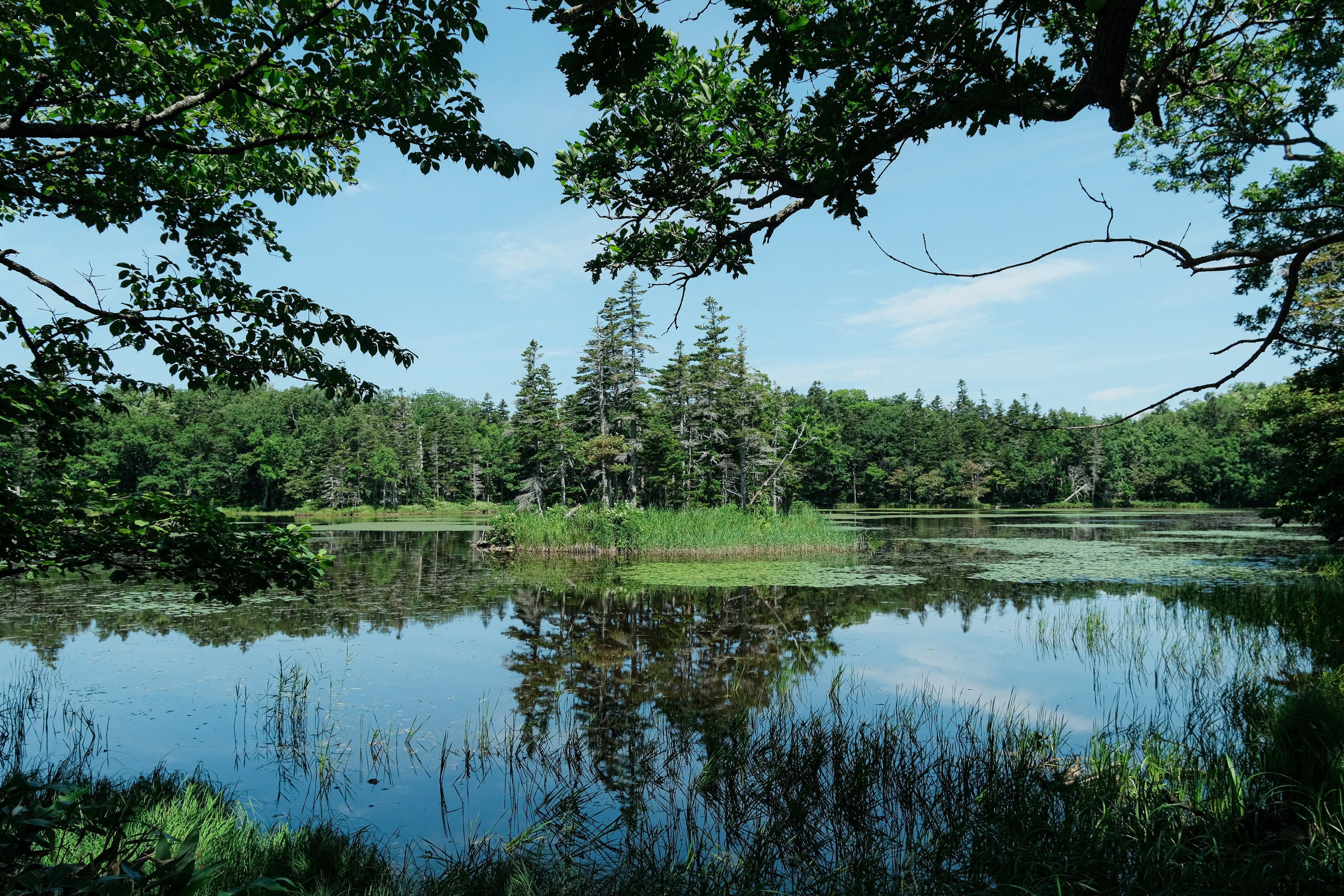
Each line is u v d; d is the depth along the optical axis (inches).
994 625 515.2
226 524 206.7
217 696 350.0
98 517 191.8
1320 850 161.2
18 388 177.3
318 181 251.0
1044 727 291.7
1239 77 237.1
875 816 224.4
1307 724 219.8
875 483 3203.7
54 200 209.9
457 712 327.9
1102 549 1101.7
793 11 108.7
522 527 1107.9
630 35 103.4
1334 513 684.1
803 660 419.2
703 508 1428.4
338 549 1167.6
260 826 208.4
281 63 170.9
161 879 82.3
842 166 114.8
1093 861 174.2
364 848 196.5
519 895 173.9
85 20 149.2
